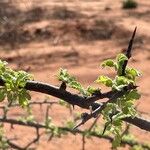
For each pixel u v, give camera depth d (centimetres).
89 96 146
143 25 1437
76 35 1342
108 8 1702
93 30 1377
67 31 1367
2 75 157
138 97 145
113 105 145
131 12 1638
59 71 152
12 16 1552
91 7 1745
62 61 1114
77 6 1752
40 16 1547
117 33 1354
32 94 804
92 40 1304
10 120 382
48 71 1028
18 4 1700
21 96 156
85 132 391
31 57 1145
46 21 1474
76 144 662
